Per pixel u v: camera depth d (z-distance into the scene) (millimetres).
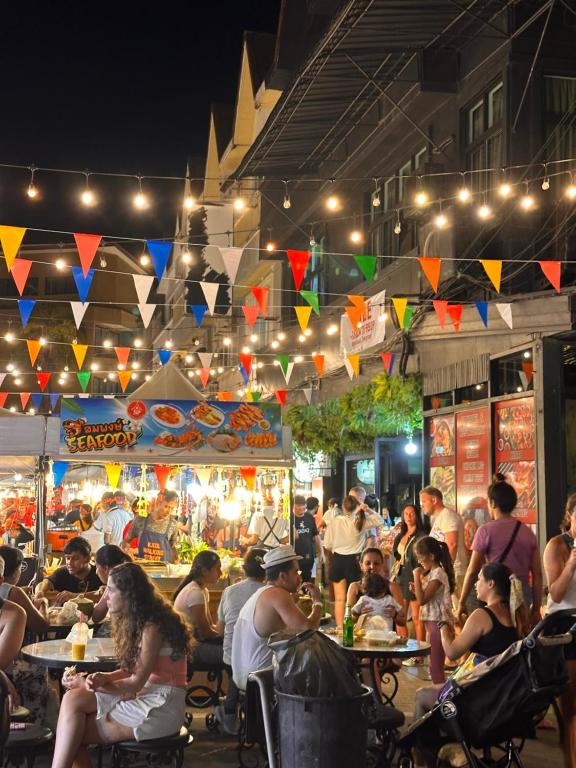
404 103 15891
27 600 7293
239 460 11234
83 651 6461
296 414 19703
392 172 17672
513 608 6270
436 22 13672
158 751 5645
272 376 25062
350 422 17312
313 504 16359
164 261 9344
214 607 9750
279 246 24594
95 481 15117
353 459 19625
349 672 5137
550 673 5273
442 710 5379
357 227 19266
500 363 12977
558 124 13234
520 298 11930
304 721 5000
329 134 19031
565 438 11844
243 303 30656
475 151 14469
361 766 5090
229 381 30766
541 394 11695
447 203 14477
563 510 11570
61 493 16109
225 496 13750
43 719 6992
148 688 5730
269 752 5258
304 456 20328
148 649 5691
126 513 12477
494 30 13648
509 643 6188
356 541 13633
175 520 12609
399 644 7605
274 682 5215
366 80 16094
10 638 6109
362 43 14500
